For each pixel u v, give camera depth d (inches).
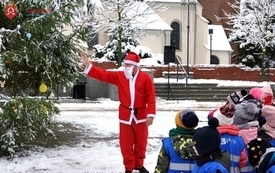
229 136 168.7
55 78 325.7
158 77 1099.9
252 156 166.2
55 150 331.3
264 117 182.5
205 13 2089.1
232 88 895.1
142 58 1190.9
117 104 723.4
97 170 278.5
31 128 316.5
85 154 320.2
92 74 265.1
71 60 327.9
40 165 286.7
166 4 1759.4
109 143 362.9
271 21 1223.5
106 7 1050.7
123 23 1037.2
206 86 886.4
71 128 437.1
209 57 1788.9
